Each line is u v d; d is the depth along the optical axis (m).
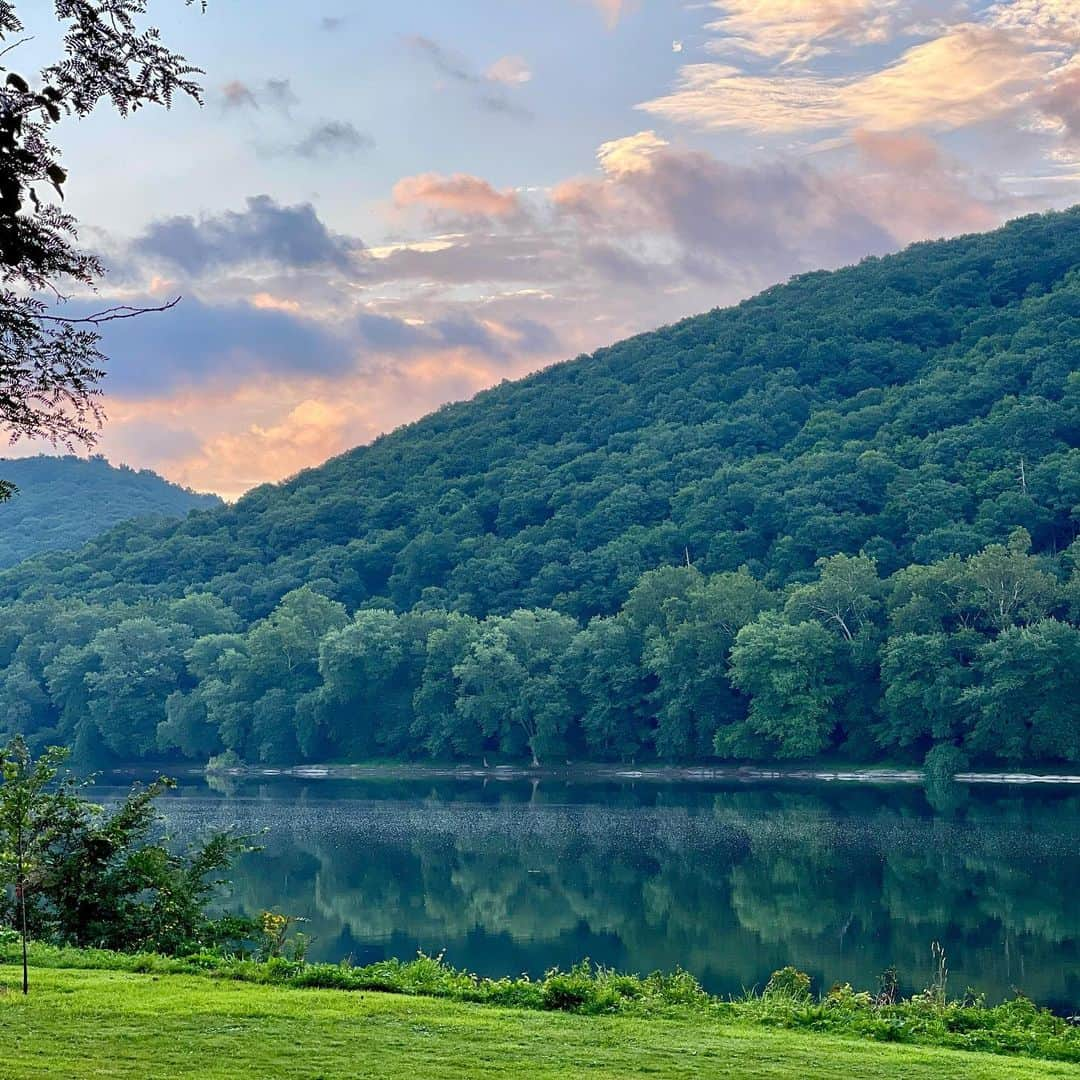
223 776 102.12
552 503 142.38
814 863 50.19
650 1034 14.61
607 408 175.38
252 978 17.50
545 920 41.12
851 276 188.62
